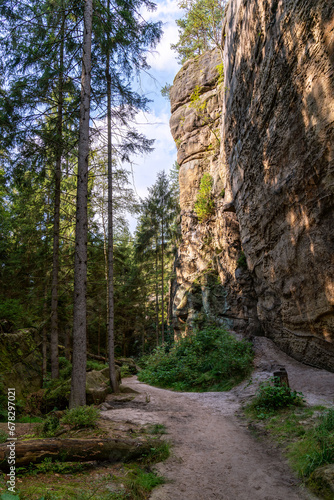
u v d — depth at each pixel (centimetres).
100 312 2267
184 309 2330
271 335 1545
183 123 2875
